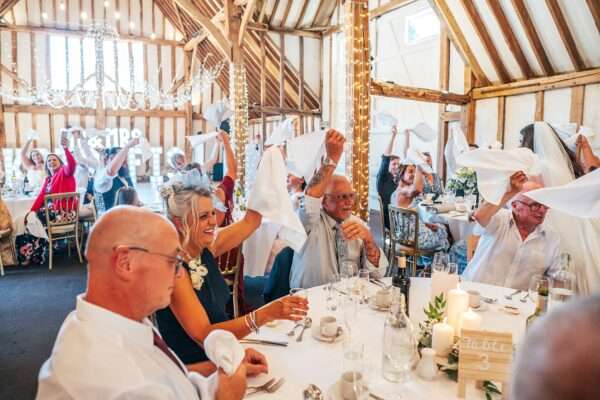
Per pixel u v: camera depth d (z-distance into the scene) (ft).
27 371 8.80
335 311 5.61
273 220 5.86
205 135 11.66
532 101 19.81
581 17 16.31
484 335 3.65
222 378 3.47
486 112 21.88
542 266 7.57
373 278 6.89
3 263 16.60
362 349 3.71
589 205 5.83
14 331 10.79
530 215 7.50
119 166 18.48
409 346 3.94
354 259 6.89
